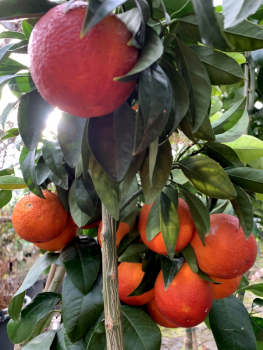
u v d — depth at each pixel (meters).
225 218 0.66
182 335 2.52
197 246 0.66
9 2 0.40
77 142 0.49
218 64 0.50
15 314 0.80
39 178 0.68
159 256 0.71
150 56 0.34
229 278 0.66
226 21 0.31
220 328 0.82
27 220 0.69
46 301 0.85
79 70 0.33
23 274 3.28
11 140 2.51
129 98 0.48
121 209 0.61
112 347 0.49
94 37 0.33
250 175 0.63
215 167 0.59
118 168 0.45
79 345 0.70
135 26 0.37
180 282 0.65
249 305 2.67
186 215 0.66
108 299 0.50
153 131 0.37
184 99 0.42
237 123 0.73
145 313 0.71
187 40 0.51
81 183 0.64
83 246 0.80
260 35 0.43
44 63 0.34
